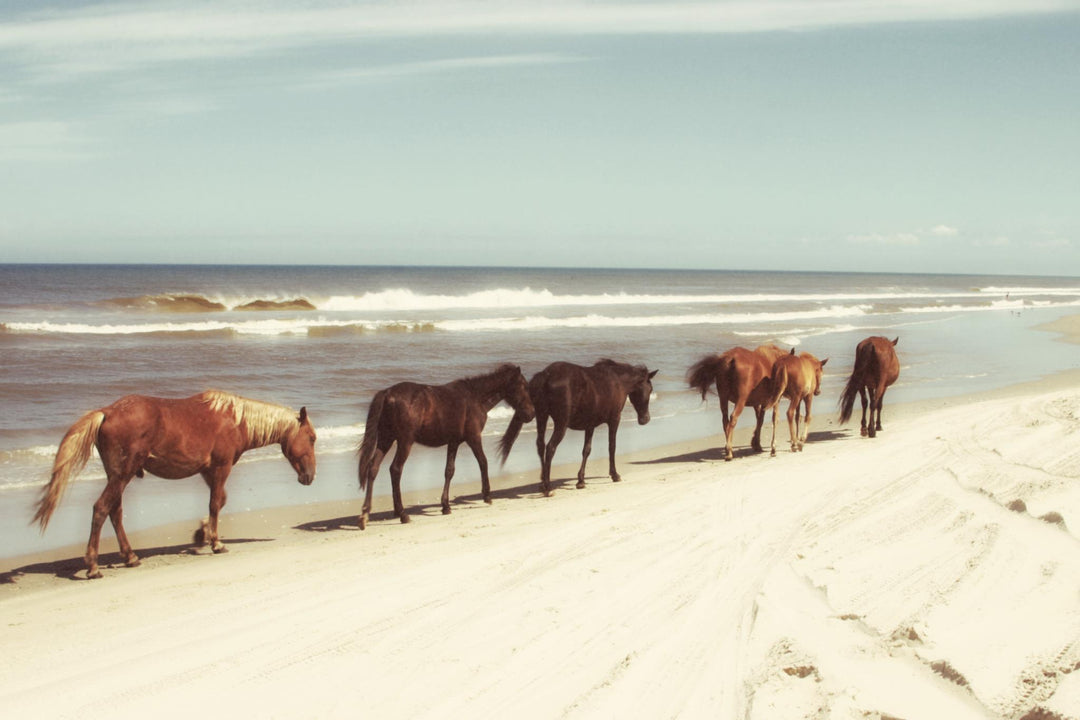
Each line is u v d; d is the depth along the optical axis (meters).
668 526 9.10
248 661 5.83
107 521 10.73
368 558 8.61
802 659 5.17
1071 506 8.09
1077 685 4.33
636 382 13.38
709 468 13.80
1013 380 25.31
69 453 8.37
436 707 5.02
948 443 13.16
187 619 6.80
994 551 6.88
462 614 6.61
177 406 9.07
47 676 5.68
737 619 6.19
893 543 7.66
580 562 7.89
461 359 26.38
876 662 5.05
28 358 23.58
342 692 5.27
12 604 7.47
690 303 66.56
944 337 40.34
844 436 16.69
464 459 15.29
